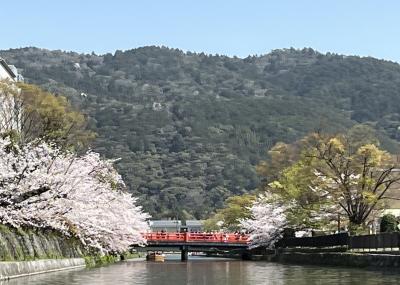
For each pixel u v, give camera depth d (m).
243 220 77.25
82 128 54.59
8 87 44.72
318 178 49.22
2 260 29.23
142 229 61.72
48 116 45.47
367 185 47.91
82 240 43.38
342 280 28.38
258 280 28.94
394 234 39.59
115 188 51.31
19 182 34.16
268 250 70.75
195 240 78.25
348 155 48.56
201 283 26.81
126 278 30.47
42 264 34.12
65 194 36.78
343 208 49.56
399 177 49.22
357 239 46.03
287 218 55.66
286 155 67.44
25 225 35.75
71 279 28.52
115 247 51.78
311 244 57.50
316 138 50.22
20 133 43.94
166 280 29.14
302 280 28.59
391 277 30.50
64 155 40.50
